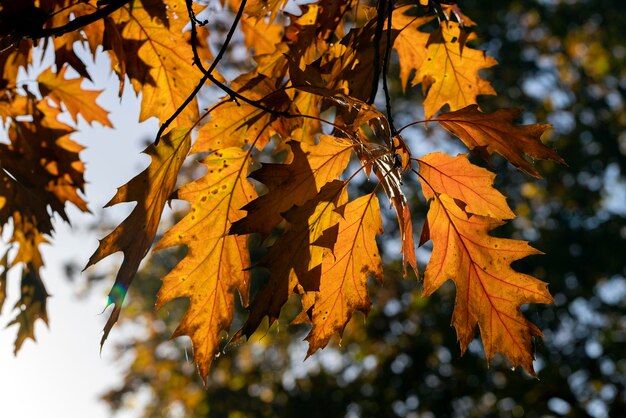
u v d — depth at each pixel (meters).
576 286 4.54
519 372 4.31
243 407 4.84
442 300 4.46
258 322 0.78
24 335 1.11
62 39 0.96
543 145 0.81
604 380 4.55
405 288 4.46
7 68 1.00
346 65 0.91
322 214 0.79
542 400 4.39
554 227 4.71
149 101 0.96
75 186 1.08
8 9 0.81
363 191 3.48
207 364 0.84
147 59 0.95
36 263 1.10
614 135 4.98
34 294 1.11
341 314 0.83
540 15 4.77
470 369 4.29
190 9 0.80
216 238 0.84
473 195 0.82
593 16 5.00
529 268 4.50
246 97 0.85
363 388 4.56
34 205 1.07
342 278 0.83
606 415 4.54
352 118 0.83
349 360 4.82
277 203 0.79
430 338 4.41
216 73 0.96
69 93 1.08
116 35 0.93
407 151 0.81
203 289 0.84
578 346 4.61
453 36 1.01
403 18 1.00
